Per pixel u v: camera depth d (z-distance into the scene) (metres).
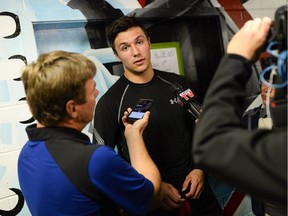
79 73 0.80
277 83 0.63
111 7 1.67
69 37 1.61
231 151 0.49
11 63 1.42
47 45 1.55
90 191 0.76
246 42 0.58
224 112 0.52
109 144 1.41
